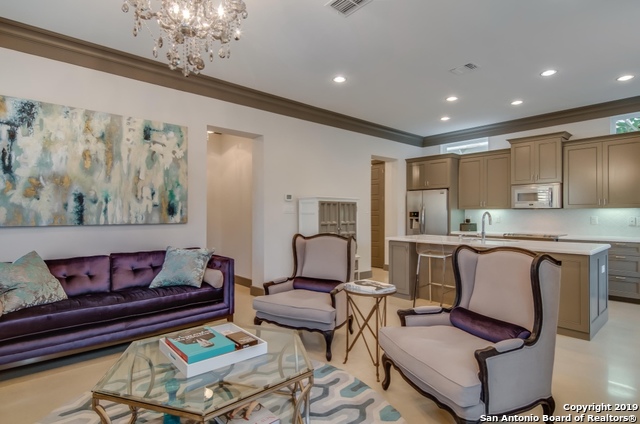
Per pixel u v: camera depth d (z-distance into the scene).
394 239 4.76
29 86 3.01
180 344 1.80
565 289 3.35
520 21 2.84
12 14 2.75
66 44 3.15
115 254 3.28
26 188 2.97
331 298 2.95
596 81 4.14
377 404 2.17
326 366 2.71
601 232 5.17
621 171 4.71
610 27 2.93
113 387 1.57
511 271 2.12
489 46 3.27
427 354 1.90
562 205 5.22
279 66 3.71
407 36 3.08
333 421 1.99
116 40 3.19
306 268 3.65
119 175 3.45
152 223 3.68
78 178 3.22
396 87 4.33
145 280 3.34
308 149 5.21
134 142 3.55
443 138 6.96
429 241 4.32
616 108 4.91
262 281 4.71
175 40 2.35
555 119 5.50
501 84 4.23
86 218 3.26
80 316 2.64
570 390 2.33
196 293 3.26
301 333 3.49
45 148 3.05
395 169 6.86
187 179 3.93
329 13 2.71
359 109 5.28
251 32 2.99
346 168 5.77
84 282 3.01
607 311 3.79
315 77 4.02
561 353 2.93
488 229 6.40
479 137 6.42
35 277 2.66
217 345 1.79
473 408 1.65
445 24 2.88
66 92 3.19
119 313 2.82
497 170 6.04
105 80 3.40
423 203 6.66
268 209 4.74
